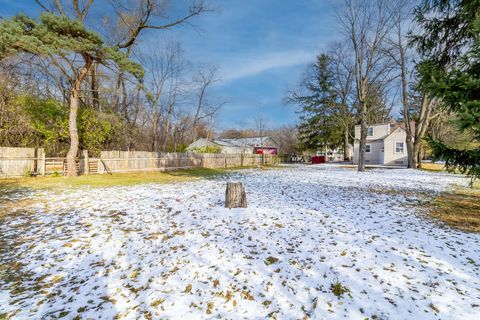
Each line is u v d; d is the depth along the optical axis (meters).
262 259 3.46
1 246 4.05
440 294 2.61
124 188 9.70
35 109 13.91
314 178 13.10
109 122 16.39
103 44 11.51
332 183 10.97
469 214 5.71
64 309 2.54
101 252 3.84
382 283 2.82
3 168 11.76
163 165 18.45
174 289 2.82
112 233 4.60
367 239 4.12
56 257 3.69
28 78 15.68
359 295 2.61
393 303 2.47
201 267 3.29
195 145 38.50
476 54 4.43
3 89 13.39
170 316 2.38
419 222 5.09
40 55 10.95
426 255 3.51
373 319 2.27
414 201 7.09
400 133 26.72
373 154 29.41
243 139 45.75
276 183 11.06
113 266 3.41
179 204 6.77
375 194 8.20
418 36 6.93
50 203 6.95
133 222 5.23
